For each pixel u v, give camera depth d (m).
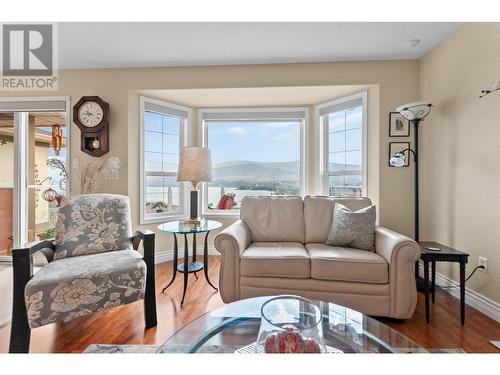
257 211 2.50
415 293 1.71
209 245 3.39
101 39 2.32
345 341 1.10
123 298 1.56
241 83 2.82
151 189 3.18
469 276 2.02
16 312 1.39
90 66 2.85
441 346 1.52
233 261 1.92
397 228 2.67
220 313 1.29
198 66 2.85
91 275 1.48
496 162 1.80
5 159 3.11
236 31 2.20
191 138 3.42
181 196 3.43
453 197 2.20
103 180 2.90
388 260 1.78
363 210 2.20
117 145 2.89
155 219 3.10
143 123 3.01
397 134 2.66
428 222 2.53
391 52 2.54
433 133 2.46
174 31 2.20
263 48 2.48
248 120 3.45
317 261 1.83
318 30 2.18
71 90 2.92
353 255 1.86
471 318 1.82
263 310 1.05
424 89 2.59
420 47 2.45
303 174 3.38
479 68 1.94
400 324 1.76
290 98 3.12
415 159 2.33
